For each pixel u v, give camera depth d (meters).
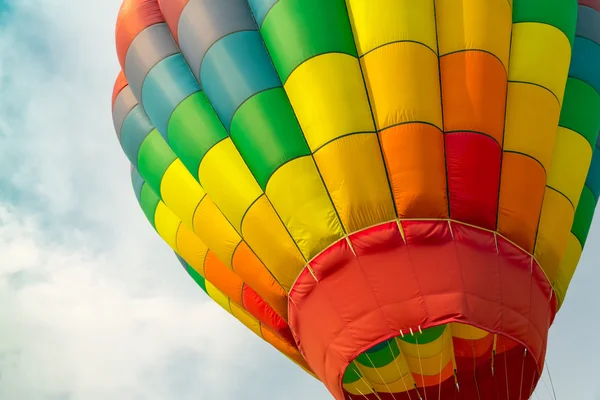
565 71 12.95
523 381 12.47
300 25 12.41
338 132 11.81
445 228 11.45
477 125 11.91
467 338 13.32
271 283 12.63
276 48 12.55
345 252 11.55
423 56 12.05
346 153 11.73
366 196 11.59
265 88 12.56
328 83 12.01
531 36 12.91
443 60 12.33
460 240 11.44
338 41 12.28
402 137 11.71
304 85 12.11
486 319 11.16
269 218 12.27
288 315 12.44
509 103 12.45
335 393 12.09
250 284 13.03
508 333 11.28
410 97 11.85
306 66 12.16
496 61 12.32
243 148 12.52
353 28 12.45
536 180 12.08
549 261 12.18
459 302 11.09
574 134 13.20
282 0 12.74
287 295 12.32
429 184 11.55
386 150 11.75
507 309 11.34
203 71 13.15
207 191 13.11
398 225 11.47
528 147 12.20
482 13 12.49
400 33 12.12
